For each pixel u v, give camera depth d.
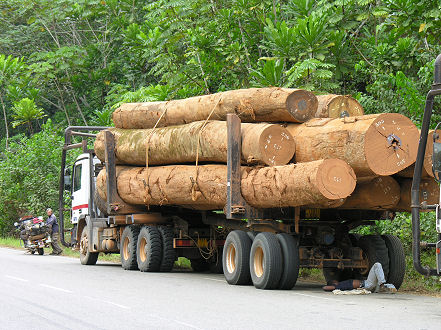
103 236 22.25
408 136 13.19
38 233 28.77
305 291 14.38
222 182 15.70
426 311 11.15
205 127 16.31
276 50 23.64
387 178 14.14
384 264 14.98
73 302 11.98
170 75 28.27
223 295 13.27
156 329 9.20
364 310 11.16
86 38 47.84
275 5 28.00
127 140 19.67
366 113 20.88
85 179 23.59
